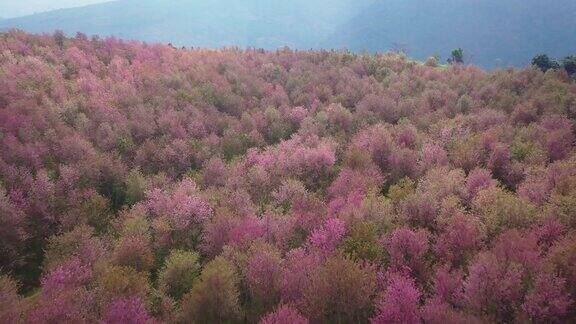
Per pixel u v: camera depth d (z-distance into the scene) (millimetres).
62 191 31172
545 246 18641
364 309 17234
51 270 20938
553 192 23734
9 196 27359
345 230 22312
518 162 31250
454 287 17000
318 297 16984
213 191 32281
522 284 16094
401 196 26984
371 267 18109
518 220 21406
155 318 18281
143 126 44312
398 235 20391
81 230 25188
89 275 20828
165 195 30688
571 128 38594
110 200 33938
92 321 17297
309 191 33656
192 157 41688
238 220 25469
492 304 15734
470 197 26297
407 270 18781
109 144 40375
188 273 21688
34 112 40031
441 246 20062
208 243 25219
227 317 18578
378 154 37156
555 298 14664
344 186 30625
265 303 18734
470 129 40688
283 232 24141
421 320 15547
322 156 35906
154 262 24891
